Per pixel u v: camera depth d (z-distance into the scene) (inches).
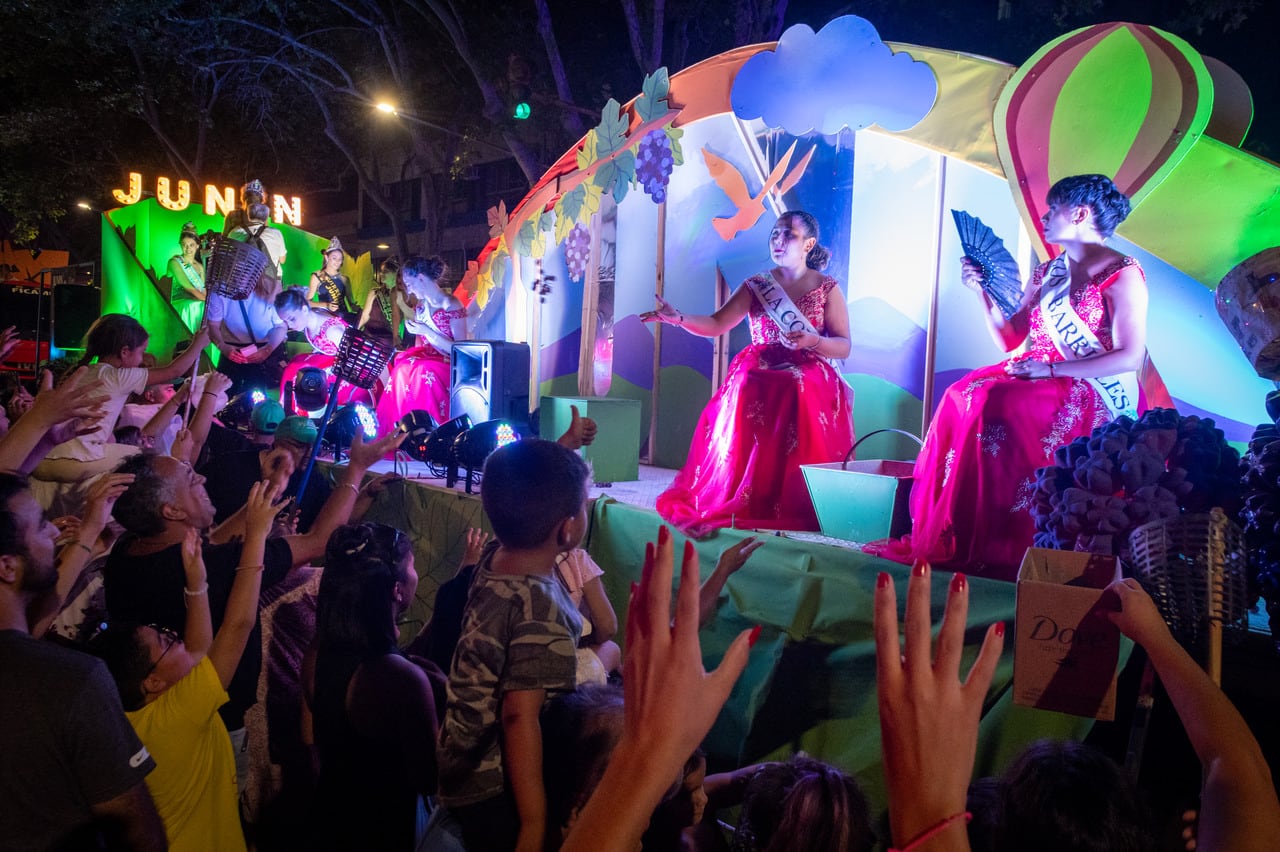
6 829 64.9
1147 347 152.0
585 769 72.7
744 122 222.1
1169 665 57.8
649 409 258.8
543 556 77.9
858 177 211.0
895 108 163.3
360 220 1045.8
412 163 879.1
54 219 832.3
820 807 71.4
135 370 151.6
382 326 272.8
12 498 71.8
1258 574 79.7
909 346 204.5
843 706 116.6
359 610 103.6
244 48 630.5
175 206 450.9
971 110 157.1
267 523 100.3
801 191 221.1
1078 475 85.6
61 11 565.3
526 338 288.5
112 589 106.3
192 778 90.0
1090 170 140.0
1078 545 86.0
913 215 202.4
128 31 586.9
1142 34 132.8
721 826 110.2
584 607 112.2
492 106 482.9
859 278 211.9
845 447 157.9
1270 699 90.4
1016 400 122.5
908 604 34.0
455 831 80.6
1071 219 122.3
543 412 199.6
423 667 110.7
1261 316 89.4
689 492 158.9
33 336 586.2
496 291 297.9
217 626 107.6
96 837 70.2
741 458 151.2
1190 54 130.5
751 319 166.9
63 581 93.7
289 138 745.6
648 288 258.4
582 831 32.0
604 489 185.3
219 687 90.6
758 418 152.3
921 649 33.1
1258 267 90.0
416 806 100.3
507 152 850.1
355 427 208.2
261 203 332.5
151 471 106.1
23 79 682.8
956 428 126.5
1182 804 87.4
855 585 117.5
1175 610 70.4
